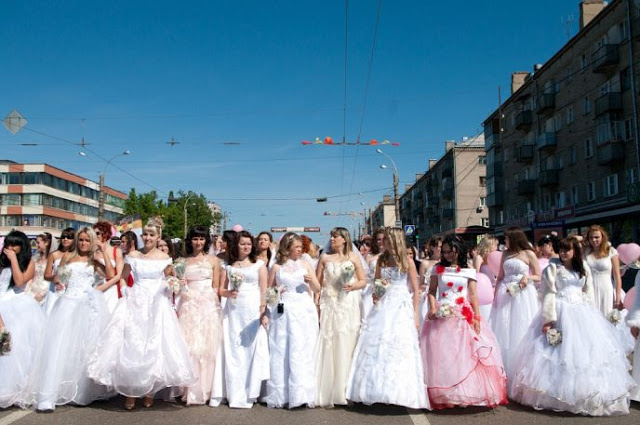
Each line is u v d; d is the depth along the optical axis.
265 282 6.55
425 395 5.72
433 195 71.75
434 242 8.09
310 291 6.55
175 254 8.31
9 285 6.35
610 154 28.59
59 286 6.44
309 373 6.11
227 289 6.65
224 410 5.96
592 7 33.66
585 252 8.60
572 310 5.95
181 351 6.09
